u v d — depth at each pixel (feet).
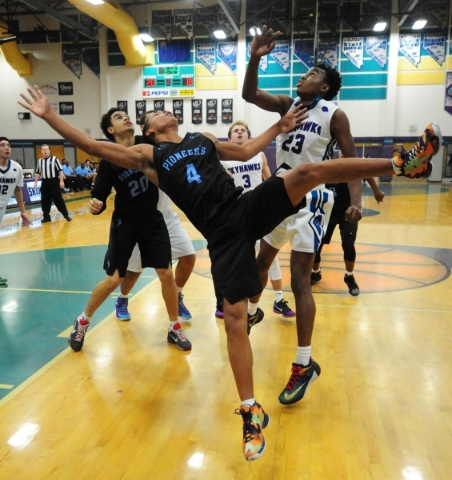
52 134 67.97
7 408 7.81
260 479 6.05
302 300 8.01
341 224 14.16
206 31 60.95
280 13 59.26
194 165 6.60
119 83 64.13
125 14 56.29
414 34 58.13
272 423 7.41
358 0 57.77
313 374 8.01
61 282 16.02
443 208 35.76
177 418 7.54
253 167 12.47
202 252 21.18
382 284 15.71
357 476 6.09
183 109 63.26
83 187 56.70
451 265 18.20
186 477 6.09
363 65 59.36
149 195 9.77
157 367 9.45
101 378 8.95
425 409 7.79
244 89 8.68
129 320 12.31
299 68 60.08
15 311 12.99
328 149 8.55
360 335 11.14
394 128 60.49
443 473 6.14
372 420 7.47
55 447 6.73
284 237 8.69
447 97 58.85
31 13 63.21
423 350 10.22
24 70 65.57
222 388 8.56
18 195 16.76
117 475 6.13
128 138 10.08
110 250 9.91
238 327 6.31
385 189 53.01
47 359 9.83
